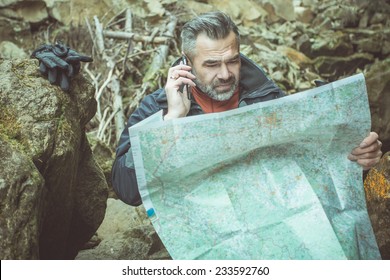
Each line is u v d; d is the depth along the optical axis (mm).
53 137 2430
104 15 5801
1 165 2225
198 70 2627
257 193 2289
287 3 6520
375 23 6500
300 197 2293
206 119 2215
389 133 4977
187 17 5930
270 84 2867
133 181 2594
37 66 2594
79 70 2656
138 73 5266
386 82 5031
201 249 2234
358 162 2416
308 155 2367
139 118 2811
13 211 2180
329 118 2314
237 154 2273
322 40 6141
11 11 5574
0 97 2447
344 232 2301
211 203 2266
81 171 2910
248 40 5863
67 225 2773
